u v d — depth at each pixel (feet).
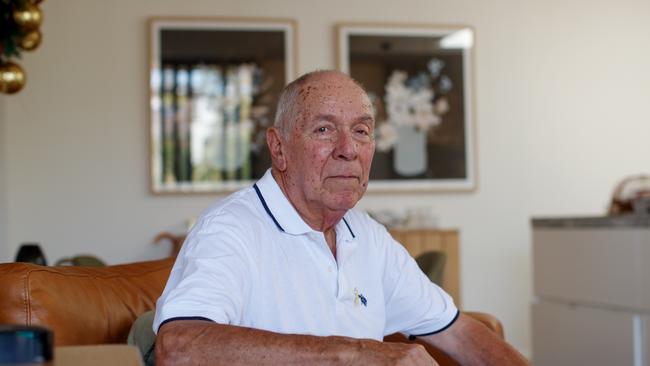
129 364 2.69
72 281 4.88
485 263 17.26
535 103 17.57
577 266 11.50
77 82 15.85
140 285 5.48
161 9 16.12
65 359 2.76
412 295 5.65
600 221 11.00
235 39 16.33
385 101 16.93
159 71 16.06
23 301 4.44
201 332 3.92
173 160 16.11
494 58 17.44
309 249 4.93
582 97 17.74
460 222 17.22
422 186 17.03
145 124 16.07
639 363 10.34
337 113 4.92
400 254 5.72
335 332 4.93
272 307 4.71
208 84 16.24
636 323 10.36
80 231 15.80
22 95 15.64
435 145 17.12
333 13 16.79
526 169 17.49
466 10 17.33
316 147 4.90
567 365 11.75
